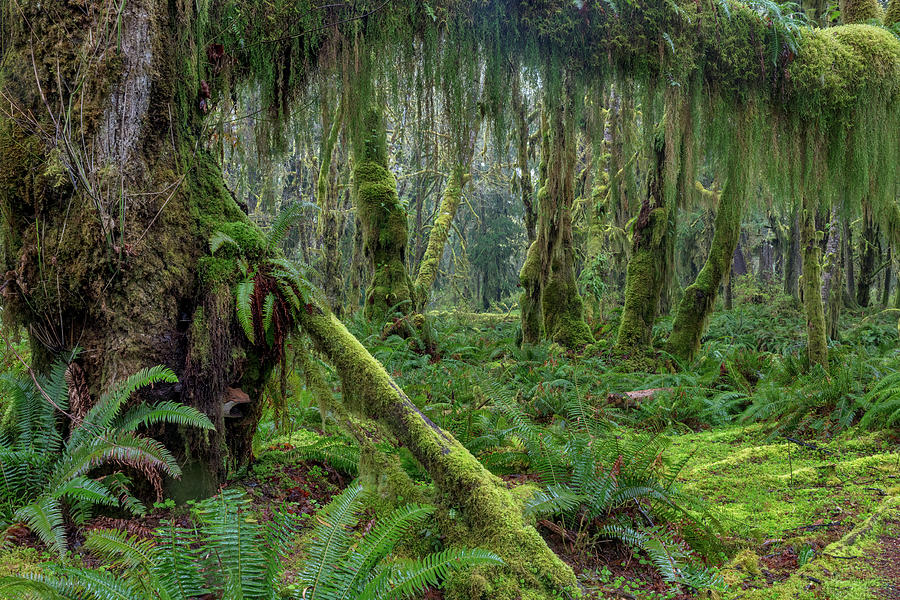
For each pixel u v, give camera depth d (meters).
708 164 8.44
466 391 5.92
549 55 5.96
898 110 7.18
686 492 4.13
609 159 12.77
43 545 2.72
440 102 5.94
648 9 5.96
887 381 5.61
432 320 11.96
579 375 7.54
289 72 4.97
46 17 3.13
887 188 7.40
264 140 5.09
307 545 2.78
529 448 4.12
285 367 3.65
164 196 3.27
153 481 3.08
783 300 16.84
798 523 3.77
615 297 17.11
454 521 3.02
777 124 6.95
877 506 3.92
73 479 2.83
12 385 3.16
